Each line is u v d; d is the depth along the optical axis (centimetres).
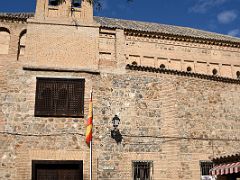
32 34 1608
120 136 1539
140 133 1569
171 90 1672
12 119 1469
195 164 1599
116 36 1745
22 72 1542
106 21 2086
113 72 1628
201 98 1716
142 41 2038
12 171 1405
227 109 1758
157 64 2033
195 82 1730
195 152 1617
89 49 1642
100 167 1476
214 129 1691
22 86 1522
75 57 1614
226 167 1247
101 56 1731
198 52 2152
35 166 1433
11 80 1522
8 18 1673
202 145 1641
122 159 1513
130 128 1563
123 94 1605
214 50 2200
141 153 1545
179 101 1667
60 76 1563
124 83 1623
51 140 1468
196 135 1644
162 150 1572
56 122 1495
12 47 1589
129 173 1505
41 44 1602
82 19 1705
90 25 1683
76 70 1579
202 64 2142
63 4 1714
